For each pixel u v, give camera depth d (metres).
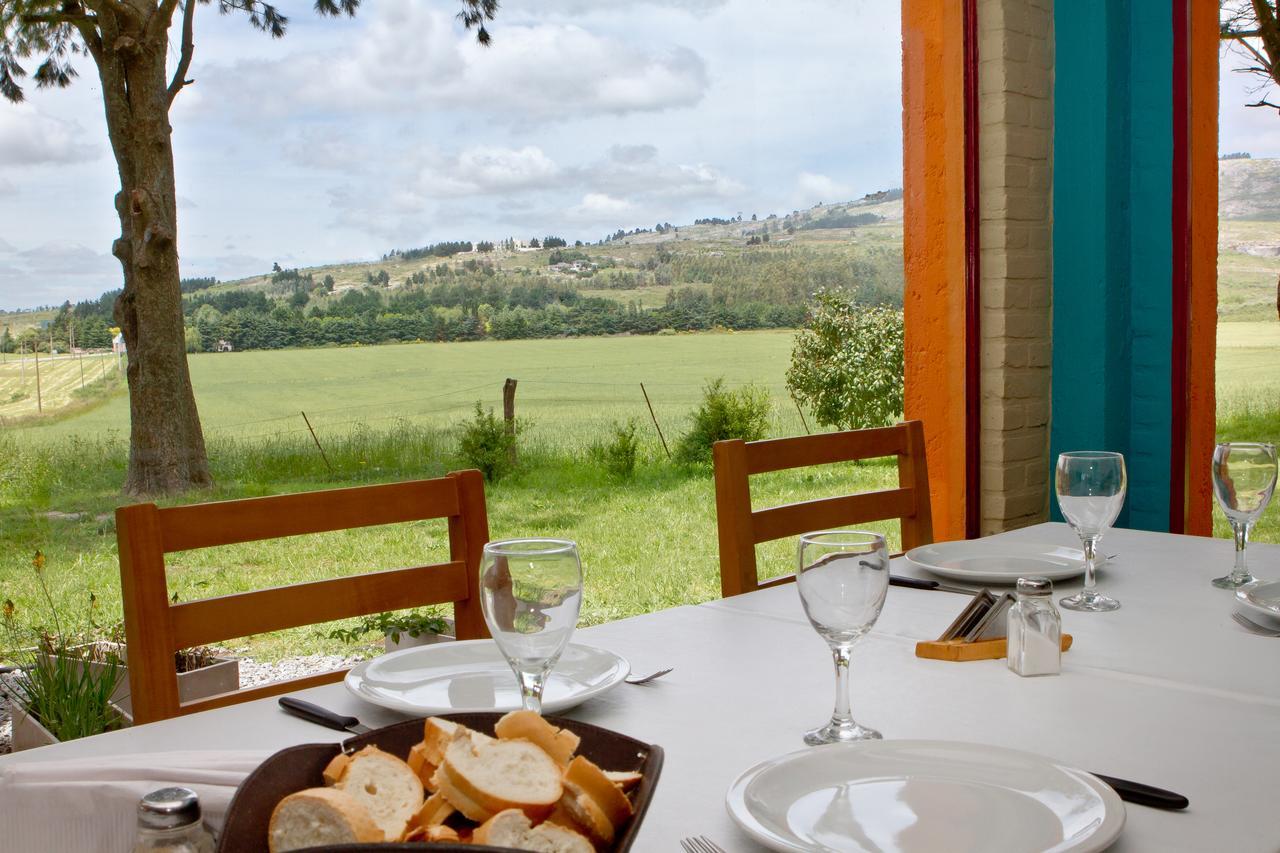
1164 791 0.83
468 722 0.72
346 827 0.56
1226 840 0.76
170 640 1.33
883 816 0.80
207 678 2.69
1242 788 0.86
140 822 0.52
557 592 0.88
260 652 3.44
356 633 3.14
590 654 1.23
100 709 2.43
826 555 0.95
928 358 3.16
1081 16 3.00
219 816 0.78
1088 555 1.54
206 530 1.39
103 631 2.87
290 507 1.47
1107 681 1.15
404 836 0.58
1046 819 0.78
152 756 0.88
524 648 0.88
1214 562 1.78
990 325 3.03
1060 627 1.20
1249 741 0.97
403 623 3.18
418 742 0.71
